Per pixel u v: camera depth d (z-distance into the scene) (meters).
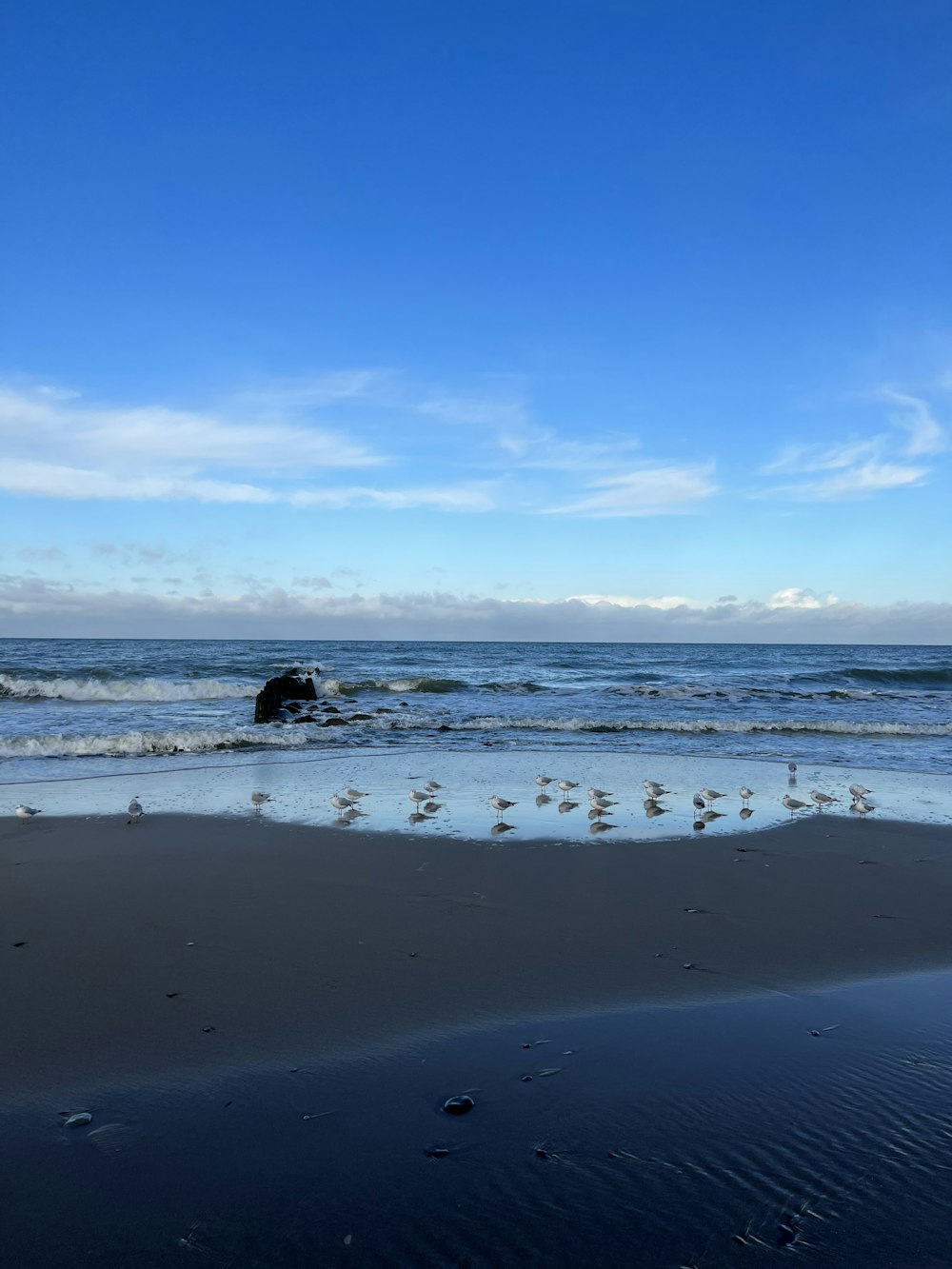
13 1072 4.64
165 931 6.95
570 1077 4.61
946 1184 3.66
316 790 13.42
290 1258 3.23
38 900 7.72
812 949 6.73
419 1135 4.05
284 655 62.31
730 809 12.33
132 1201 3.56
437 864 9.12
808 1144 3.96
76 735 18.17
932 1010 5.55
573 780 14.75
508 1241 3.32
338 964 6.27
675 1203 3.54
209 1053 4.88
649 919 7.45
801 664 65.75
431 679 35.34
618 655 80.81
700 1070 4.68
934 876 8.95
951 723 24.42
